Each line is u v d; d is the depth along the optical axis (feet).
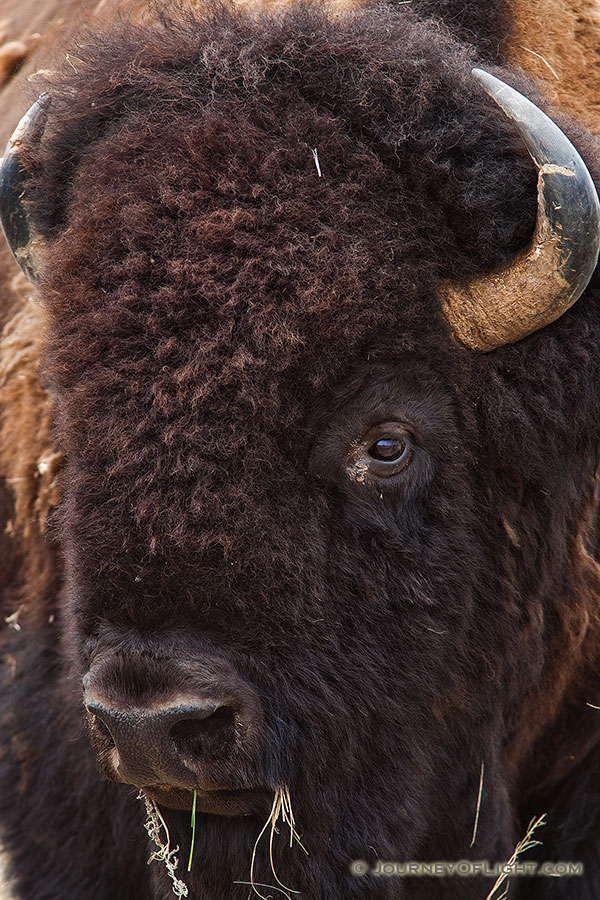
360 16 34.88
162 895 38.22
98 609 29.63
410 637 33.01
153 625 29.25
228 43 33.27
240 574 29.19
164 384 28.66
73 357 29.71
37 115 36.83
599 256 32.53
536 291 30.91
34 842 45.19
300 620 30.40
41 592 45.21
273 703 30.32
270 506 29.48
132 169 30.89
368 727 32.86
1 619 48.67
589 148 33.37
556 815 46.47
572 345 32.71
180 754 29.30
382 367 30.83
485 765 39.86
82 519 29.32
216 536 28.78
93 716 30.81
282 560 29.76
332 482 30.99
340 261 29.78
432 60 32.55
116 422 28.78
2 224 37.17
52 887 44.91
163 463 28.60
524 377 32.60
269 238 29.55
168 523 28.50
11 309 48.14
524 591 36.78
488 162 31.55
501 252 31.50
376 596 31.94
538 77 42.32
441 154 31.37
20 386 46.37
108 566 28.99
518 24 42.60
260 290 29.12
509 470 33.94
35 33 55.52
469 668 35.78
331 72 31.81
